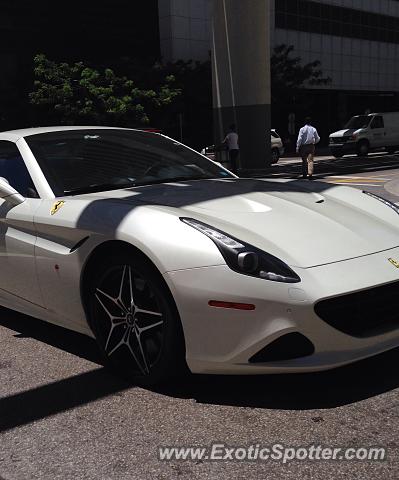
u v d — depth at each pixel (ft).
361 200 12.64
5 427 9.55
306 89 129.49
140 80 90.89
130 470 8.17
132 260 10.21
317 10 131.85
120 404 10.14
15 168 13.46
